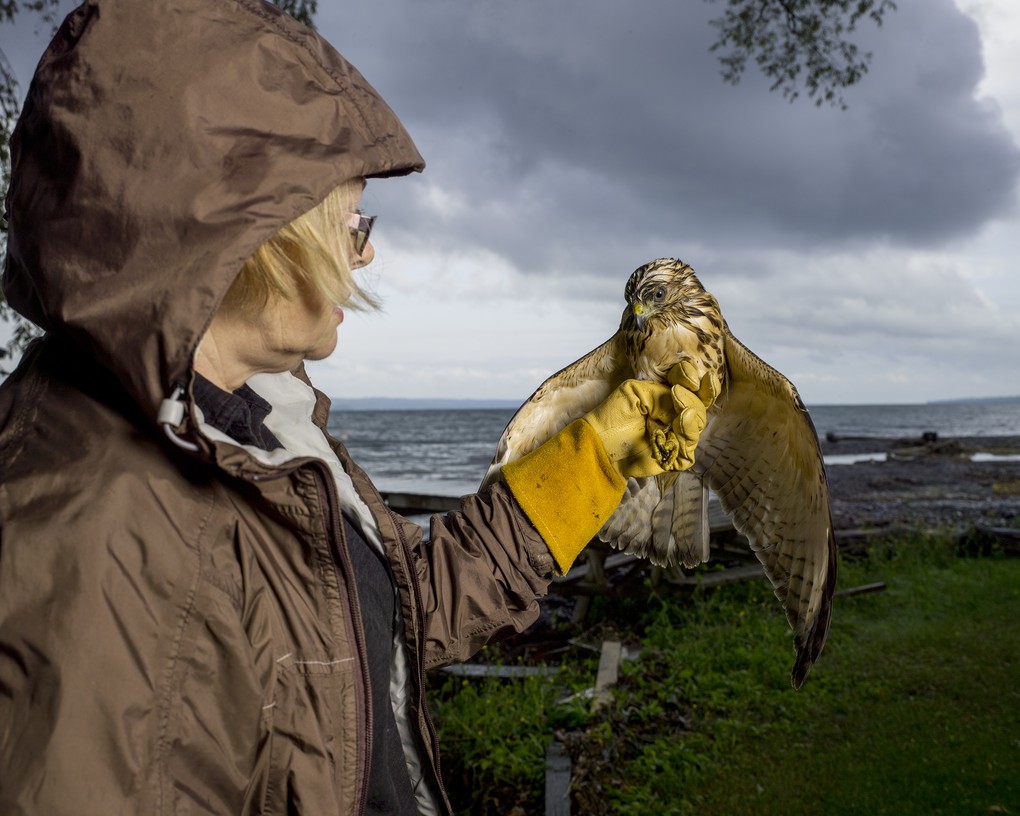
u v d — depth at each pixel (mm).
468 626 1478
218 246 904
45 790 819
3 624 855
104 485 923
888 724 5770
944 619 8422
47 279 928
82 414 990
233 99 940
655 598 8773
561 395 2344
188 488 989
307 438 1371
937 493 24828
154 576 917
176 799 912
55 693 839
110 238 914
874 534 12344
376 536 1357
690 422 1618
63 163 935
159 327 897
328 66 1024
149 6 946
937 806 4684
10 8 4254
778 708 6121
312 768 1048
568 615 9227
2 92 4285
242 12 987
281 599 1058
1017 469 32781
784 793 4895
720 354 2332
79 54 937
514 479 1568
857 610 8891
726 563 9570
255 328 1108
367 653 1209
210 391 1127
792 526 2215
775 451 2242
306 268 1040
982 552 11594
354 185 1106
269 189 930
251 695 968
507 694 6043
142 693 880
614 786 4977
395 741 1356
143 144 915
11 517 901
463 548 1504
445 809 1420
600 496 1560
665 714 5957
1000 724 5719
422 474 35938
